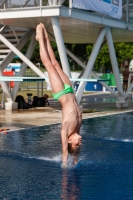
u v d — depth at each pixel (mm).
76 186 8258
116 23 20891
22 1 19625
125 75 29188
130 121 17594
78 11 18234
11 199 7465
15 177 8828
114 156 10922
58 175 9008
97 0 19188
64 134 9820
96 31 22625
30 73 46406
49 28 22000
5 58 21141
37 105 23078
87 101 27562
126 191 7980
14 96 21578
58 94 9961
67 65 18609
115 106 24016
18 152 11141
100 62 54281
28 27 21703
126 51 55125
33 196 7625
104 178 8844
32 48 22562
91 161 10297
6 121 16969
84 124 16641
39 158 10500
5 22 19906
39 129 15016
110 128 15594
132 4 22031
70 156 10047
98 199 7504
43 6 17672
